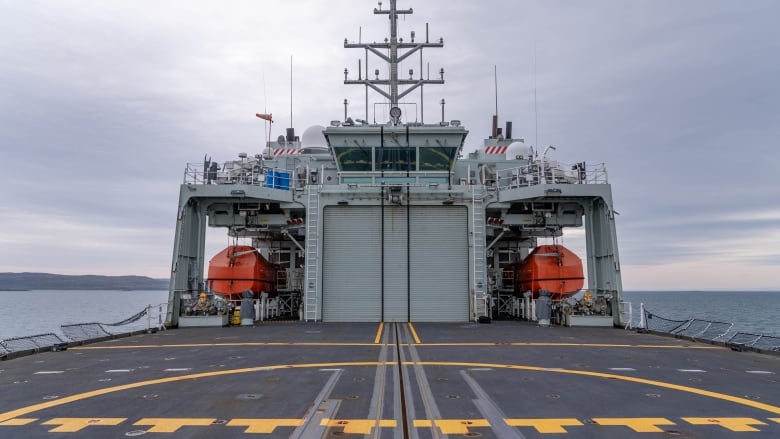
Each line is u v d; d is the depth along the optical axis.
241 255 26.78
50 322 81.00
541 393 8.96
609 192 24.30
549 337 18.06
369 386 9.56
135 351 14.84
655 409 7.85
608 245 24.23
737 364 12.28
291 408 7.95
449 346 15.50
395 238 25.44
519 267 29.80
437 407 7.98
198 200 25.91
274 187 25.88
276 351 14.52
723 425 7.00
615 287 23.17
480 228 25.30
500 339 17.38
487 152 30.34
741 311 117.62
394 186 25.11
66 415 7.56
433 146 25.91
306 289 25.05
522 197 24.83
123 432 6.71
